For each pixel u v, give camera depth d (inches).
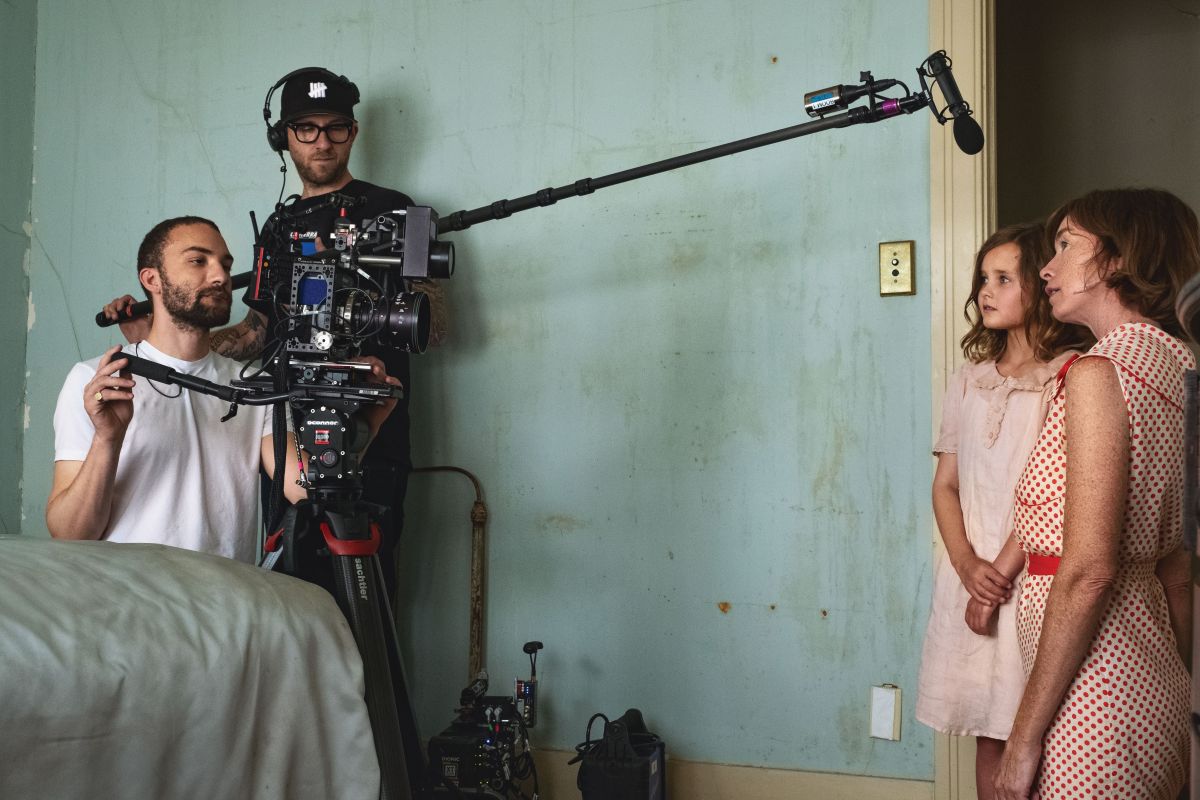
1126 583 48.2
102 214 123.1
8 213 123.3
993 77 92.7
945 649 74.5
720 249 99.3
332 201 68.6
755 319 97.9
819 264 96.1
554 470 103.4
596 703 100.4
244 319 106.4
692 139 100.9
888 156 94.5
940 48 93.0
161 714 40.2
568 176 105.0
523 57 107.2
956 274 91.3
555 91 105.9
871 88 72.3
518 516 104.2
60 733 36.8
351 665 50.8
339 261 65.9
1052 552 54.2
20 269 124.8
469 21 109.4
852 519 94.0
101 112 124.0
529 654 97.0
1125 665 47.1
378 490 95.6
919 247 93.2
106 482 68.7
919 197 93.4
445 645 105.3
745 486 97.3
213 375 80.3
